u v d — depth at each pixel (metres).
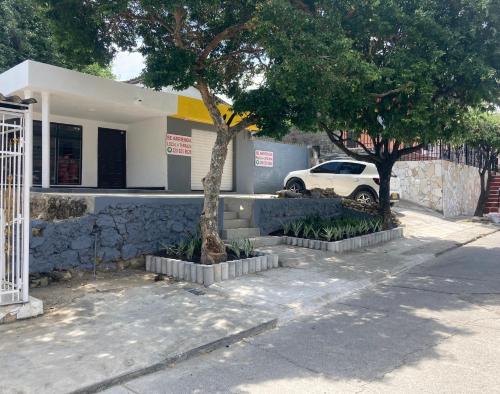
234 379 4.42
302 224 12.05
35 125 13.19
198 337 5.38
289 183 17.89
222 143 8.66
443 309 6.71
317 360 4.85
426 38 9.57
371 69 8.34
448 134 11.56
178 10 8.30
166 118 14.07
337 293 7.52
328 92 7.98
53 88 10.27
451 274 9.15
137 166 14.94
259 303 6.77
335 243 10.83
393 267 9.49
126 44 10.22
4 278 6.36
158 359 4.75
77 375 4.34
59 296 6.91
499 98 10.98
